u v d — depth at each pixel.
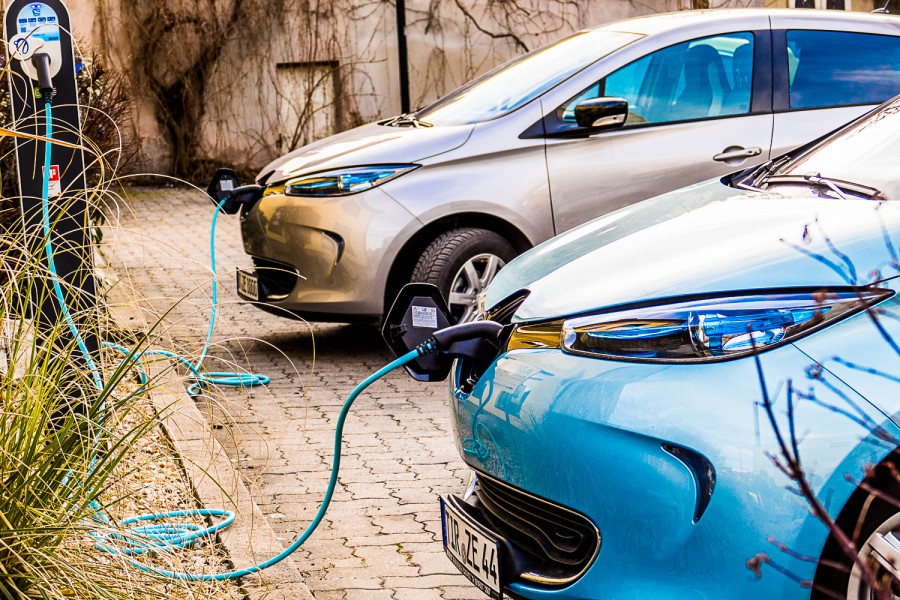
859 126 3.89
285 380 6.43
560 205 6.53
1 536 2.75
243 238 6.98
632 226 3.42
